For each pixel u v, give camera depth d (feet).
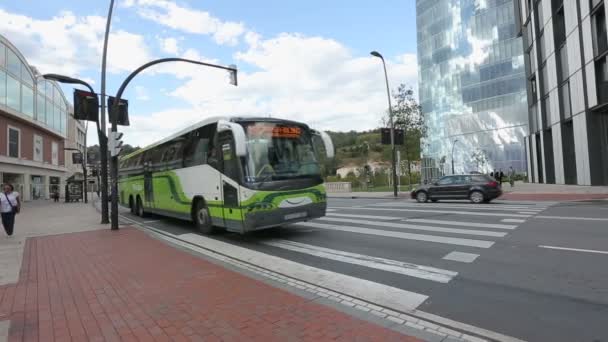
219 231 35.40
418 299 15.39
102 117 46.75
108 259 24.45
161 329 12.82
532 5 111.45
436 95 220.43
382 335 11.94
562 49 91.81
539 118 112.88
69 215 62.95
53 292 17.33
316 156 32.32
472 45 197.06
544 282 16.89
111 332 12.66
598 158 76.69
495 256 21.97
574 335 11.67
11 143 118.62
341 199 81.97
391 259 22.27
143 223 46.32
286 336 12.00
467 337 11.76
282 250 26.05
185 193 37.55
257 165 28.60
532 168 128.36
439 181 62.69
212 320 13.50
